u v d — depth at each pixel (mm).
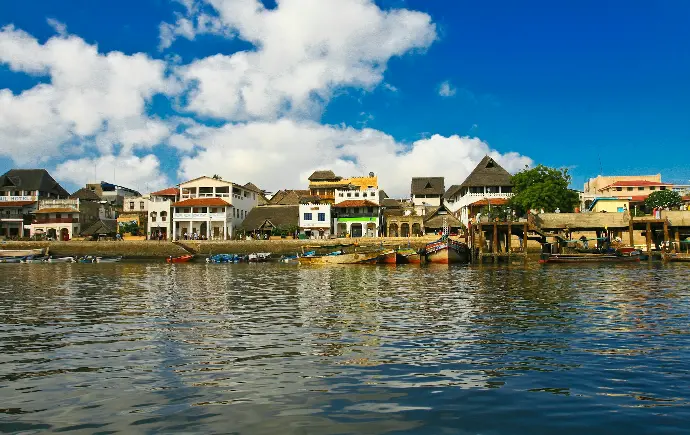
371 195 84438
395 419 8070
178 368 11250
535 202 66812
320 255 58844
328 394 9336
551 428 7680
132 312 19781
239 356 12305
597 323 16344
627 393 9234
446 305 21016
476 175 81875
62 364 11695
